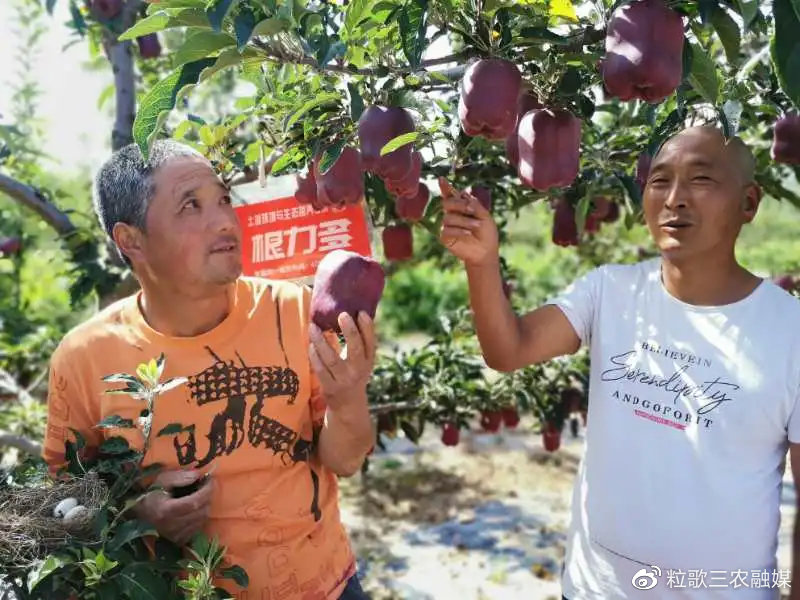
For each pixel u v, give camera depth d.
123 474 1.42
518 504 4.38
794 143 1.68
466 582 3.48
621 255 4.75
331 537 1.61
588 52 1.30
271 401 1.50
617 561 1.57
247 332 1.52
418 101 1.40
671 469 1.49
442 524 4.12
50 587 1.29
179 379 1.40
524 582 3.47
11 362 3.75
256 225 1.89
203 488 1.43
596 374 1.64
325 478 1.63
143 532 1.32
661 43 1.11
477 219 1.56
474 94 1.22
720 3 1.12
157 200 1.40
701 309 1.51
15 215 4.32
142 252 1.45
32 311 4.71
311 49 1.22
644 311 1.59
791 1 0.99
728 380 1.46
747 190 1.51
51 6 2.49
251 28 1.11
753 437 1.45
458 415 3.18
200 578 1.29
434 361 3.11
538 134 1.35
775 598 1.53
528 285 7.27
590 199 2.23
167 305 1.49
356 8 1.25
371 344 1.39
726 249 1.50
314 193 1.72
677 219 1.47
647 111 1.64
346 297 1.42
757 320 1.46
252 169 1.96
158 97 1.19
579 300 1.69
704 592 1.49
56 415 1.55
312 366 1.47
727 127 1.27
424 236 3.93
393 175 1.35
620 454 1.56
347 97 1.45
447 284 10.62
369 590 3.41
